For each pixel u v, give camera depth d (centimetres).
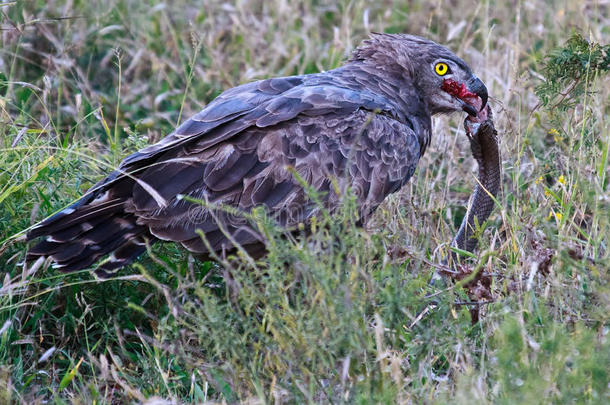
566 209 1066
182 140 964
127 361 974
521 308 877
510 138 1280
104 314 1020
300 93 1014
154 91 1484
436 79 1138
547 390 759
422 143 1159
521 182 1238
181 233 946
